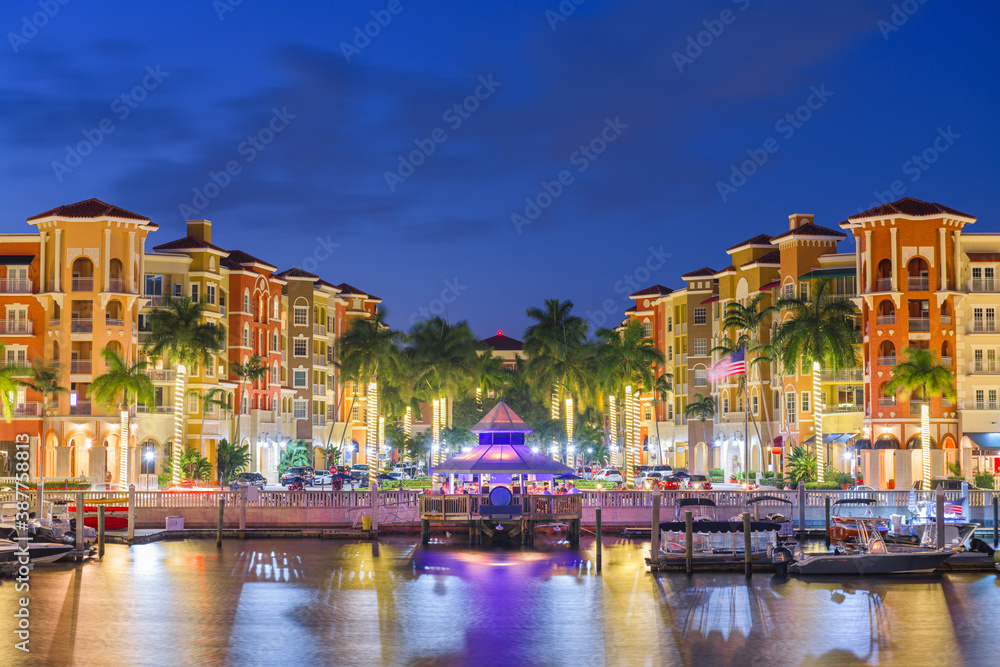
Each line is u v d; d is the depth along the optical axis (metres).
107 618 37.94
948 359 91.25
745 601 41.66
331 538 60.88
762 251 117.69
